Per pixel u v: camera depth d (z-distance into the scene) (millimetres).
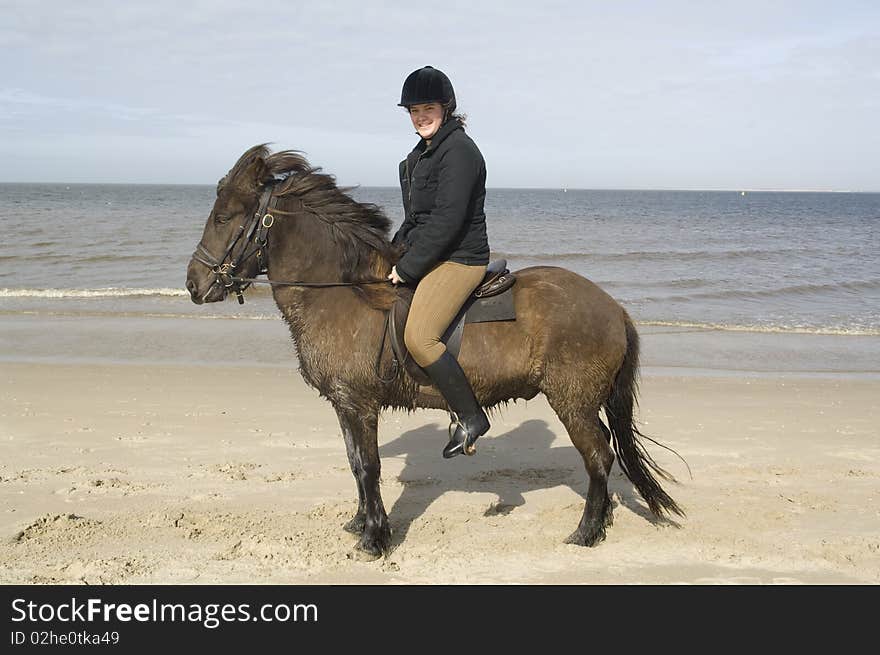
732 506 5926
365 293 4703
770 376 11094
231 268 4691
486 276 4844
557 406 4945
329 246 4746
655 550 5086
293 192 4754
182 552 4945
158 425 7992
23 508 5664
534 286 4898
